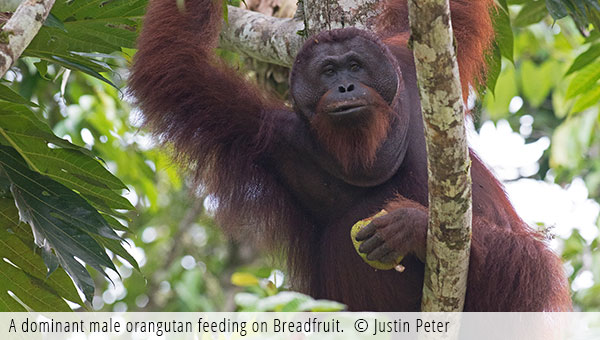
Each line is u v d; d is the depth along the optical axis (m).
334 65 8.04
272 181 9.23
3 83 8.52
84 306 8.69
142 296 20.39
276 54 11.01
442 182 6.74
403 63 9.17
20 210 7.57
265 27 11.15
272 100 9.59
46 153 8.44
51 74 14.12
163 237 20.61
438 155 6.61
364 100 7.78
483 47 9.90
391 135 8.41
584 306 14.88
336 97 7.79
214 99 9.02
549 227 9.15
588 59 11.95
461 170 6.66
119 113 15.73
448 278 7.33
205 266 19.84
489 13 10.46
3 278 8.54
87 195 8.66
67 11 8.90
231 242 10.05
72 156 8.45
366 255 7.77
